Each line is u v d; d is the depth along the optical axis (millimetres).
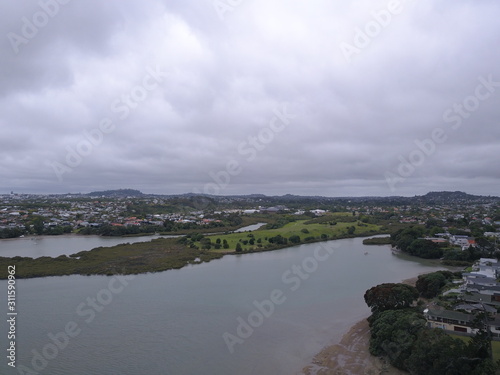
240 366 42031
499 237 117000
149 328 52750
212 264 98250
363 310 60500
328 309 60938
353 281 78938
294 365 42344
